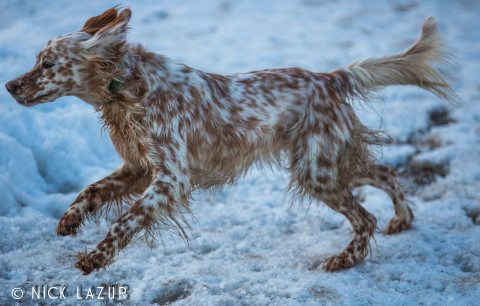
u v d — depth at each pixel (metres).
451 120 9.41
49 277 4.58
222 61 11.77
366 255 5.04
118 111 4.49
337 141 5.05
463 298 4.18
